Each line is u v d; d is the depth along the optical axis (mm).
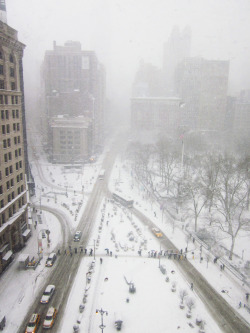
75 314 46469
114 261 62344
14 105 63688
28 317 45781
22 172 69312
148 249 68000
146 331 43000
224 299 50719
